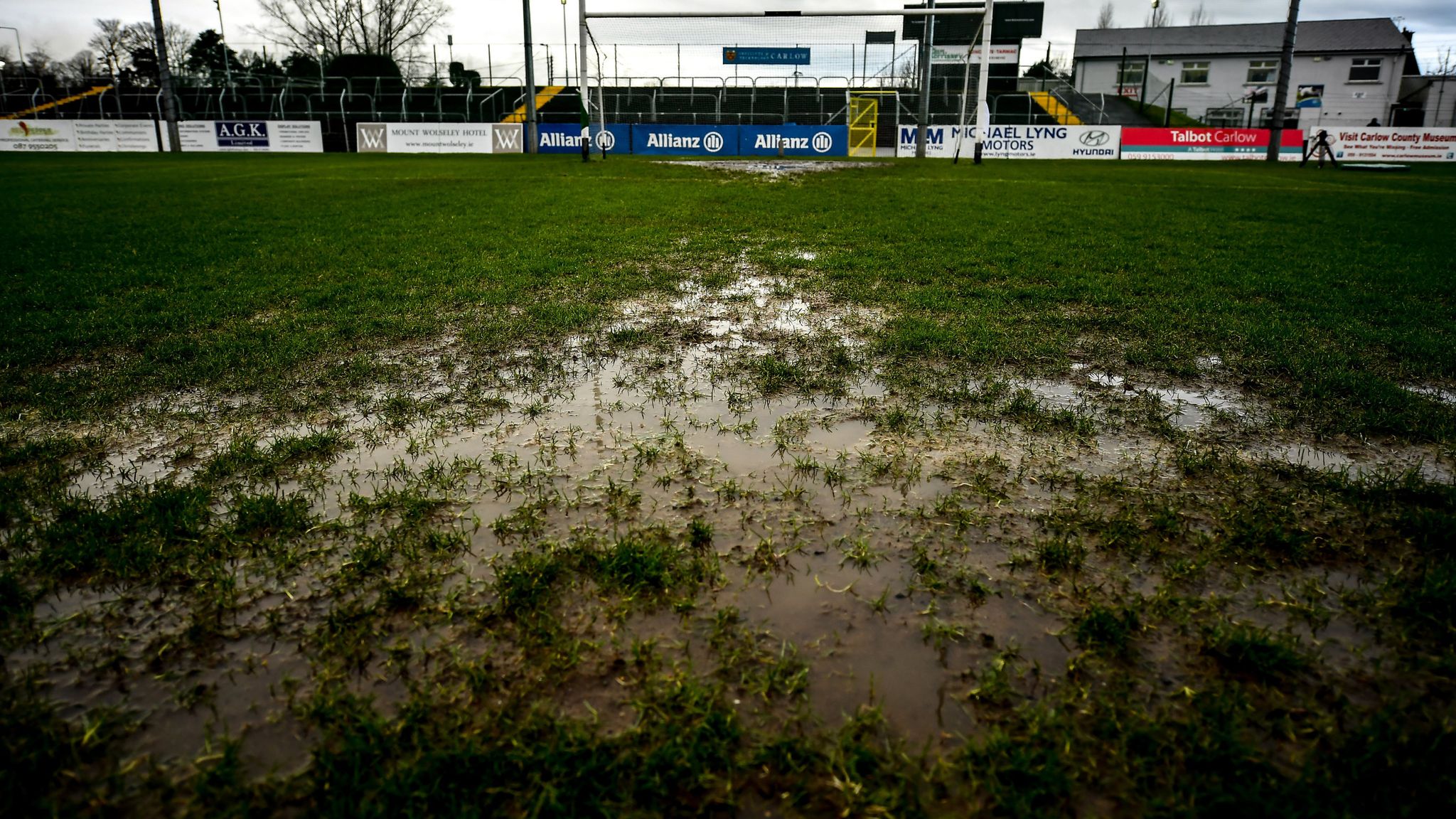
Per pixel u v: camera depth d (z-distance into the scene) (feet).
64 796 5.82
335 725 6.39
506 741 6.20
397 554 8.92
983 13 77.87
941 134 98.53
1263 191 56.70
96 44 202.39
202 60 176.04
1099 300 21.80
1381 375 15.48
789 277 25.08
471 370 15.76
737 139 95.96
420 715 6.44
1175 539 9.25
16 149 103.55
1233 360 16.44
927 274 25.52
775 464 11.41
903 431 12.66
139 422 12.99
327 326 18.70
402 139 100.07
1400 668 7.02
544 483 10.75
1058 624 7.71
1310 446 12.17
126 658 7.22
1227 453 11.84
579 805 5.71
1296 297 22.15
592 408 13.74
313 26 178.40
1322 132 90.12
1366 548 9.03
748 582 8.40
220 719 6.50
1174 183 62.28
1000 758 6.03
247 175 62.59
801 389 14.66
